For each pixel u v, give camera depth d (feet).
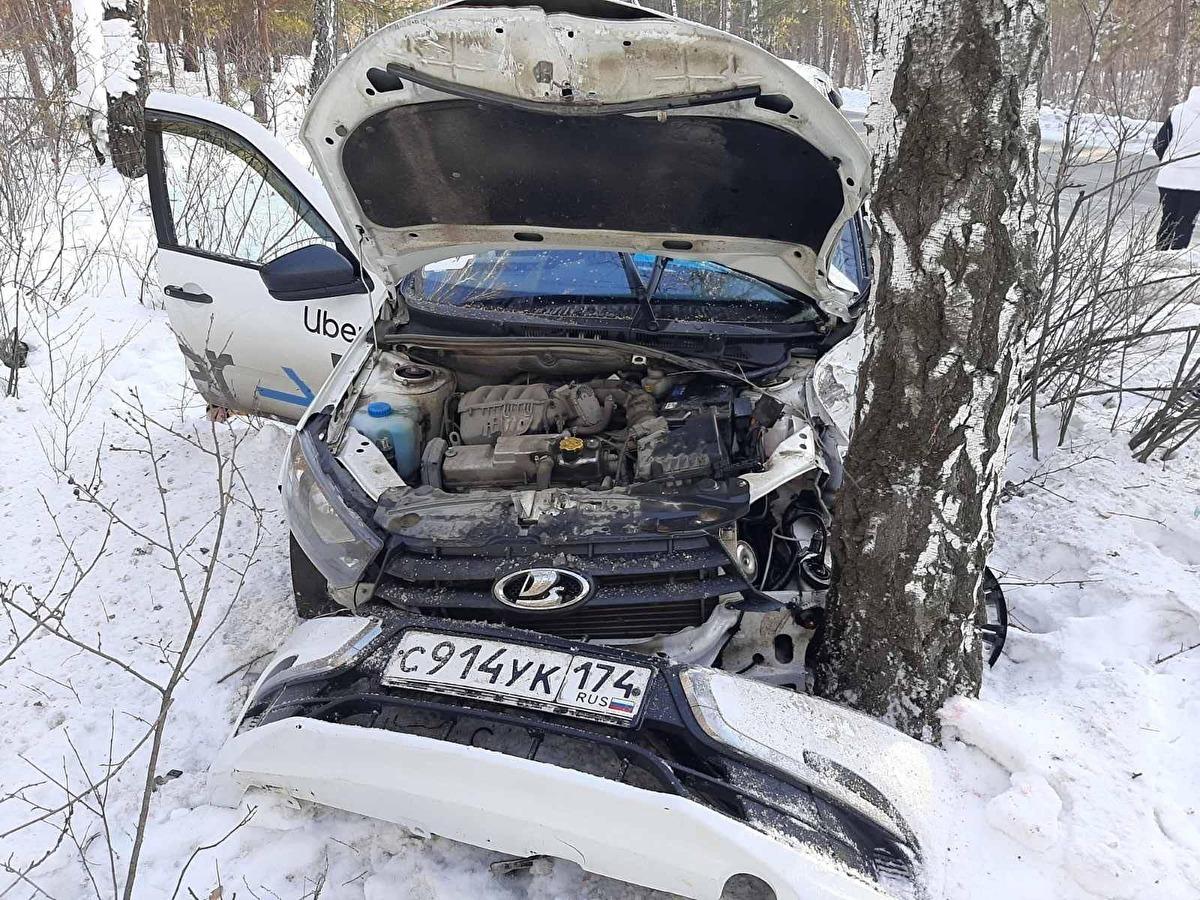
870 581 7.79
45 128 28.32
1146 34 24.99
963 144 6.45
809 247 9.71
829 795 6.61
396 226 10.24
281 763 7.24
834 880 6.16
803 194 9.04
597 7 7.48
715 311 11.24
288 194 12.94
